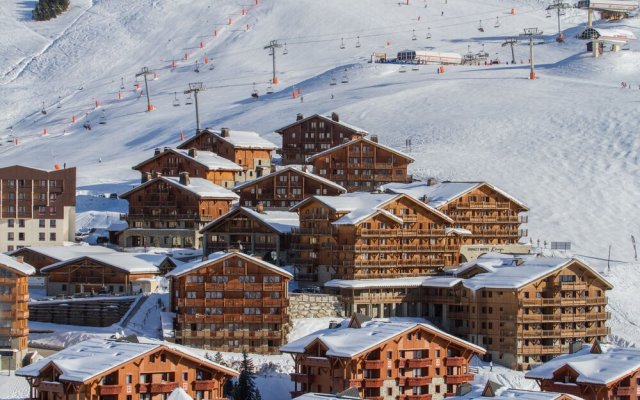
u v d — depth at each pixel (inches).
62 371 6220.5
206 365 6461.6
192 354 6456.7
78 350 6584.6
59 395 6215.6
